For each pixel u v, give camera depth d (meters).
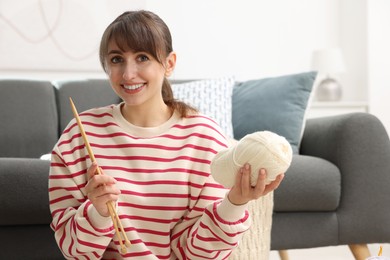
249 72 4.69
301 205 2.51
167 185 1.48
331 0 4.90
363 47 4.88
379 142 2.59
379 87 4.75
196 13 4.54
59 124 3.04
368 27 4.75
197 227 1.44
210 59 4.58
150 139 1.51
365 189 2.57
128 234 1.45
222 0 4.61
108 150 1.51
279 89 3.02
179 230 1.50
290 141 2.89
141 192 1.47
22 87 3.00
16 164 2.15
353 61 4.92
